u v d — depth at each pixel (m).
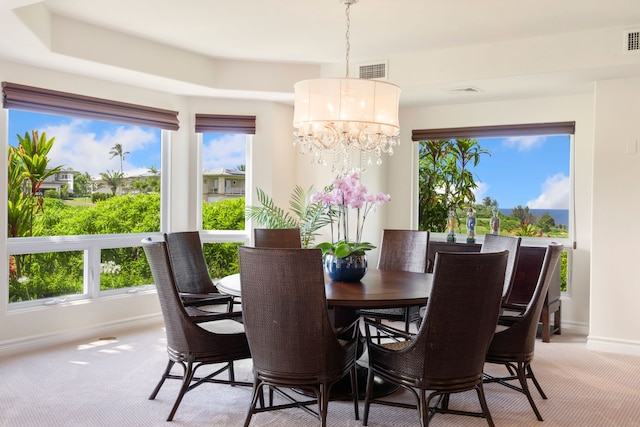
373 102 3.59
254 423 3.01
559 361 4.26
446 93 5.22
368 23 4.05
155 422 2.99
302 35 4.37
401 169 6.14
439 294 2.54
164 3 3.69
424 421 2.64
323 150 4.40
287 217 5.99
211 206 5.79
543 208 5.56
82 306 4.75
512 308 3.40
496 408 3.28
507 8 3.70
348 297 2.99
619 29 4.07
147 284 5.38
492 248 4.12
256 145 5.79
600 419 3.10
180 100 5.55
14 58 4.13
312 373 2.68
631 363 4.21
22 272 4.45
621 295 4.54
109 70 4.49
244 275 2.68
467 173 5.93
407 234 4.59
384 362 2.84
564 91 5.11
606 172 4.58
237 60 5.20
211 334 3.02
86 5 3.74
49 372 3.81
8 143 4.34
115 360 4.11
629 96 4.49
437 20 3.96
